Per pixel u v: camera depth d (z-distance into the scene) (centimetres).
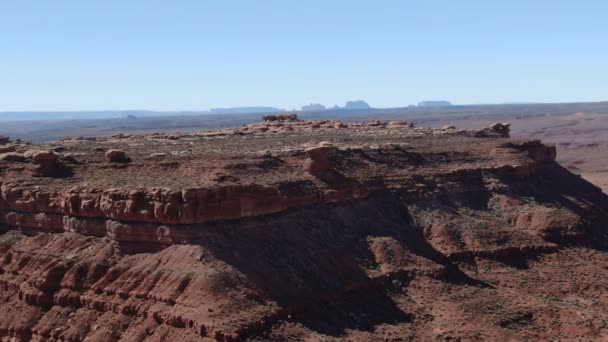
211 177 6912
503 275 7625
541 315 6825
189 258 5831
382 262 7144
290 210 7094
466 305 6769
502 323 6562
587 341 6388
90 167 7356
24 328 5831
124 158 7488
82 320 5706
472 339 6197
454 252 7750
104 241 6253
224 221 6312
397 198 8294
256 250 6281
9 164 7456
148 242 6109
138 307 5556
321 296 6253
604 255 8488
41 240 6575
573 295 7419
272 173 7512
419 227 8012
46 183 6975
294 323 5747
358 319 6234
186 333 5256
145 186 6388
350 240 7256
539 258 8106
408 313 6550
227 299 5522
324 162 7794
